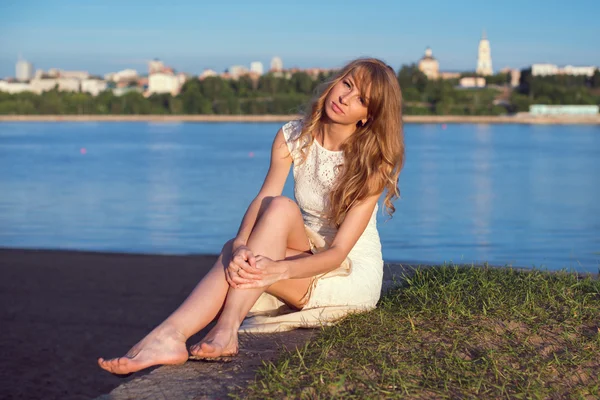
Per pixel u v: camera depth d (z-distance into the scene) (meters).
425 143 59.78
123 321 6.05
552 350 2.58
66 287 7.31
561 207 17.83
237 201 18.73
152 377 2.37
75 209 16.70
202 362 2.51
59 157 39.81
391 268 4.25
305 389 2.16
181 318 2.43
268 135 72.31
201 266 8.54
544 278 3.60
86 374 4.75
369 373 2.32
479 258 10.15
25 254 9.35
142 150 47.19
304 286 2.83
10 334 5.65
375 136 2.83
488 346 2.59
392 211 3.01
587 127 101.62
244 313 2.53
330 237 2.98
